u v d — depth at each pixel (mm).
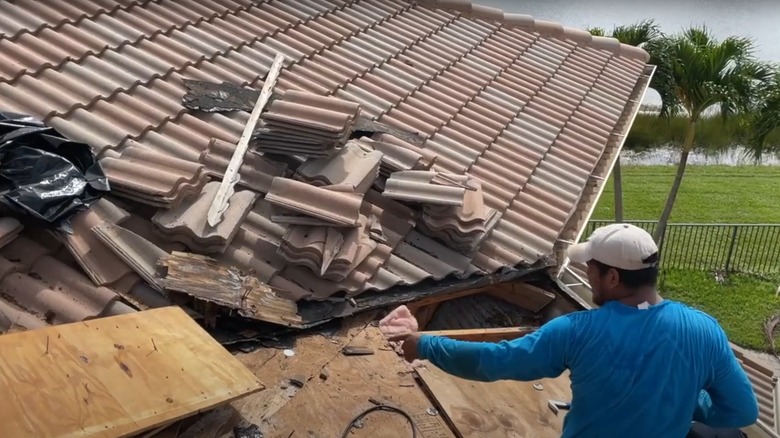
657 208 21875
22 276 4230
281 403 4059
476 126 8109
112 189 4922
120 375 3451
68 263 4496
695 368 3164
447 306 6238
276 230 5316
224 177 5426
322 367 4434
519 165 7688
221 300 4426
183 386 3521
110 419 3178
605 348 3148
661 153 26438
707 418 3520
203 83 6680
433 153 7156
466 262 5883
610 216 20969
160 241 4883
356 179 5625
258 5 8711
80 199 4641
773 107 15672
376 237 5641
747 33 42281
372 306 5109
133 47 6711
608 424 3189
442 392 4363
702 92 15617
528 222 6746
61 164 4695
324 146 5723
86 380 3354
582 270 7250
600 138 8984
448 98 8477
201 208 5016
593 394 3197
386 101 7816
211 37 7504
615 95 10359
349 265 5039
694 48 15562
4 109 5195
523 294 6316
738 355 10062
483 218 5887
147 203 4879
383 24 9750
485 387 4508
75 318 4109
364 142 6438
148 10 7516
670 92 16328
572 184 7750
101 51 6430
